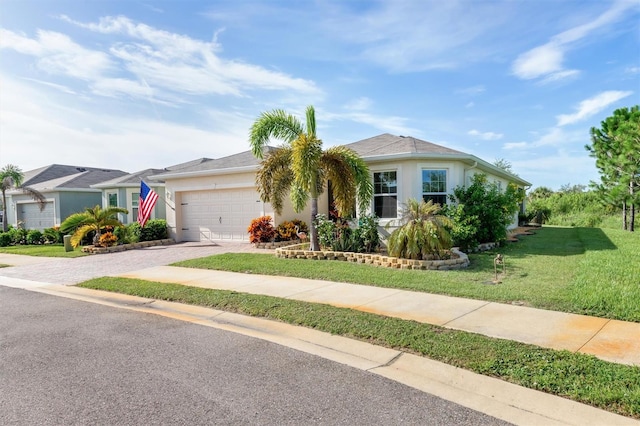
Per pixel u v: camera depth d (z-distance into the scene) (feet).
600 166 72.79
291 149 39.50
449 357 13.92
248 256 39.73
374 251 38.65
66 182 83.51
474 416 10.49
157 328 19.04
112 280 30.19
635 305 18.71
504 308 19.49
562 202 100.58
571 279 25.35
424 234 31.65
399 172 43.29
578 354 13.57
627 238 52.13
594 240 49.85
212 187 55.31
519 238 53.93
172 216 59.16
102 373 13.80
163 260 41.11
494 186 44.37
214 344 16.58
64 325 19.84
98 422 10.57
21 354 15.81
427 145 46.93
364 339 16.28
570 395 11.10
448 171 43.52
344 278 27.71
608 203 73.31
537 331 16.12
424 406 11.10
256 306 21.13
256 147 40.11
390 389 12.19
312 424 10.28
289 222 49.78
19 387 12.82
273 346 16.20
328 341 16.47
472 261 33.65
